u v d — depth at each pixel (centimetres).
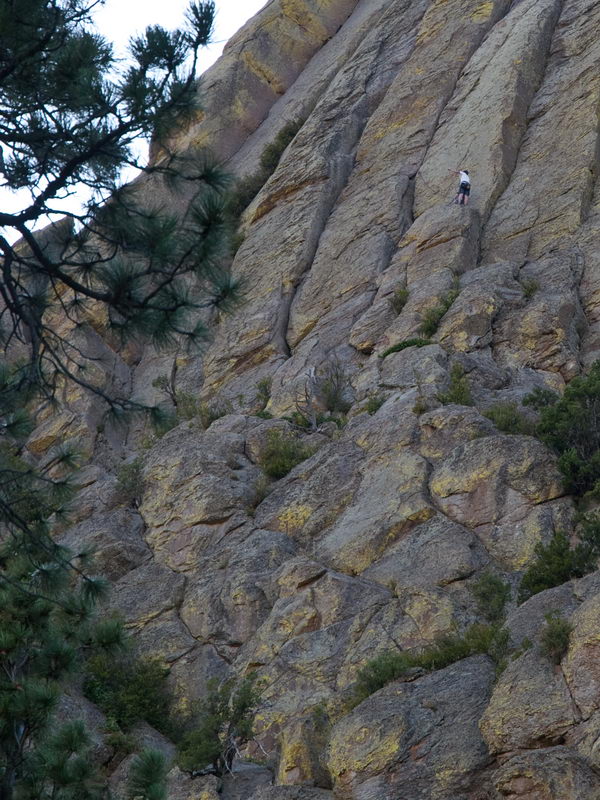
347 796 5728
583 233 11881
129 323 3200
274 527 9262
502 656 6066
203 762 6588
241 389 12531
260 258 14338
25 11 3238
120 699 8019
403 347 10831
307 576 8175
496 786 5103
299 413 10925
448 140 14288
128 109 3222
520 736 5312
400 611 7412
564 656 5506
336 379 11194
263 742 7094
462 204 12688
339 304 12850
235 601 8550
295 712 7144
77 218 3247
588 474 7962
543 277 11331
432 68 15738
